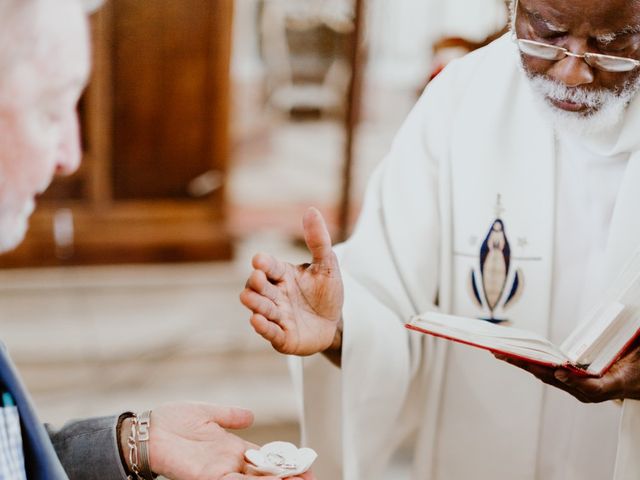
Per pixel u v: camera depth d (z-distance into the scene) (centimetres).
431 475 183
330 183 618
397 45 720
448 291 176
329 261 150
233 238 499
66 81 102
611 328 140
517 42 152
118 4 438
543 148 170
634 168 161
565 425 176
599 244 170
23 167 102
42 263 461
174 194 485
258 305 142
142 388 356
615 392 143
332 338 153
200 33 462
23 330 394
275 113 713
